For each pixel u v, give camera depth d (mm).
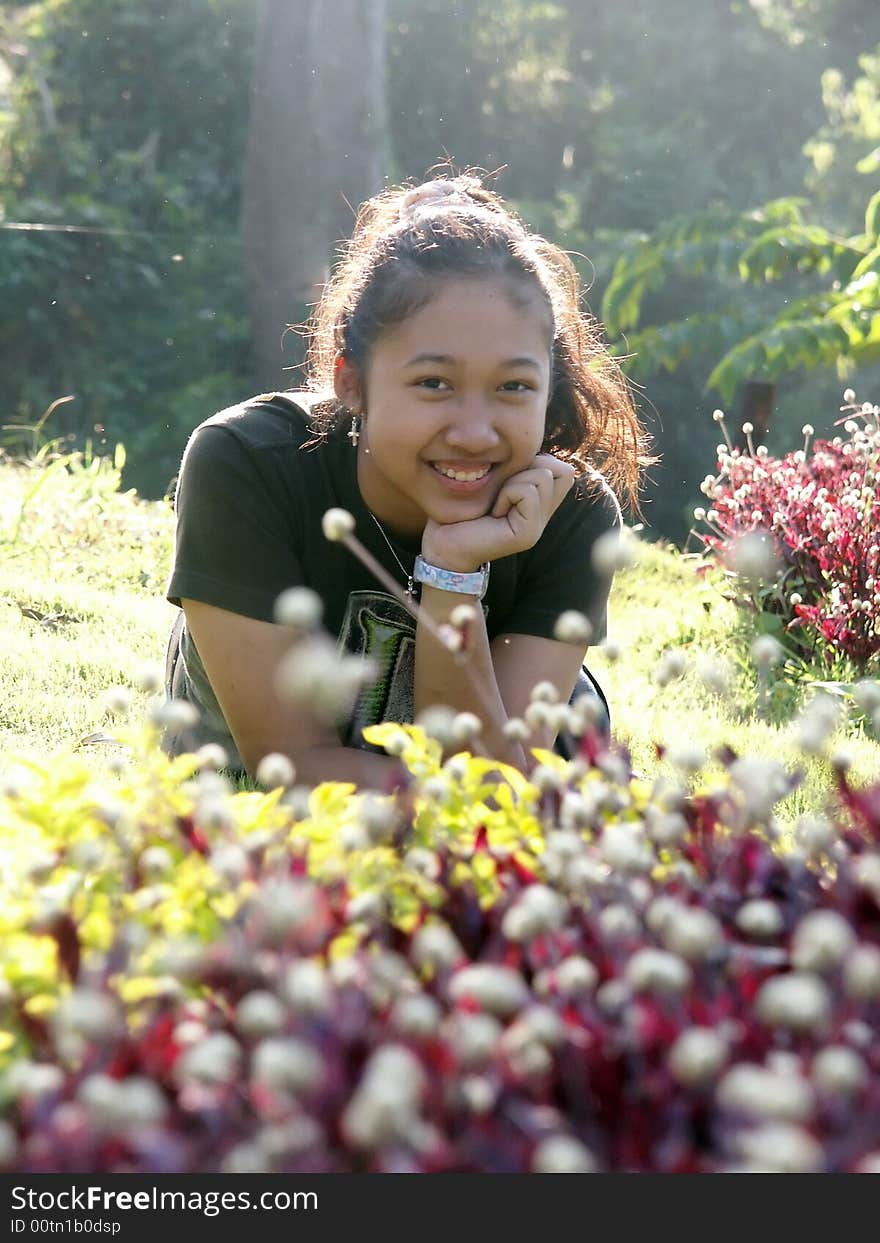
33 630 4949
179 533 2754
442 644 2588
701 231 12625
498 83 20781
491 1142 1230
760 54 20578
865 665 5391
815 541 5906
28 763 1786
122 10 19969
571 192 20281
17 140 19922
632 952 1443
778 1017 1255
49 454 9602
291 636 2693
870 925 1575
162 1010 1387
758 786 1676
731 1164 1240
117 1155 1241
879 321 10359
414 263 2510
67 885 1586
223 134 20078
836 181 19875
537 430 2570
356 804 1803
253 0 19984
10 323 18250
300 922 1403
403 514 2750
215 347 18766
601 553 2031
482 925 1589
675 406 18406
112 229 18969
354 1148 1261
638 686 4809
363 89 15328
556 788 1724
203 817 1588
